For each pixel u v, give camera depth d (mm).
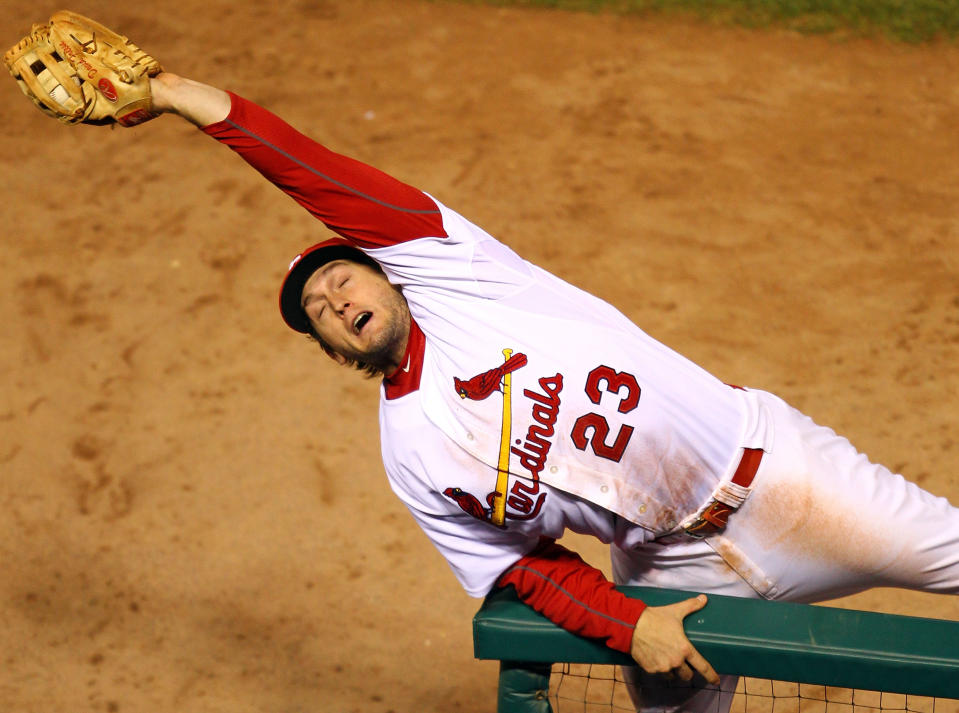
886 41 30953
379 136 28109
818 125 27922
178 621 17250
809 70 29922
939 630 8844
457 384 10266
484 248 10609
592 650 9469
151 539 18531
